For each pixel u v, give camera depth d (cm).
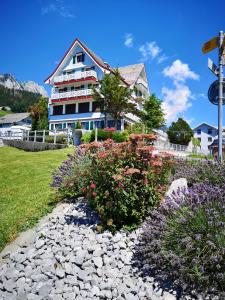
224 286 458
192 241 501
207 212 519
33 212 820
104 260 568
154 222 592
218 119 914
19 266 588
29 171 1369
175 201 603
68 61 4734
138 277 522
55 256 596
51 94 4712
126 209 660
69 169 903
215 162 924
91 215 733
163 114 4334
